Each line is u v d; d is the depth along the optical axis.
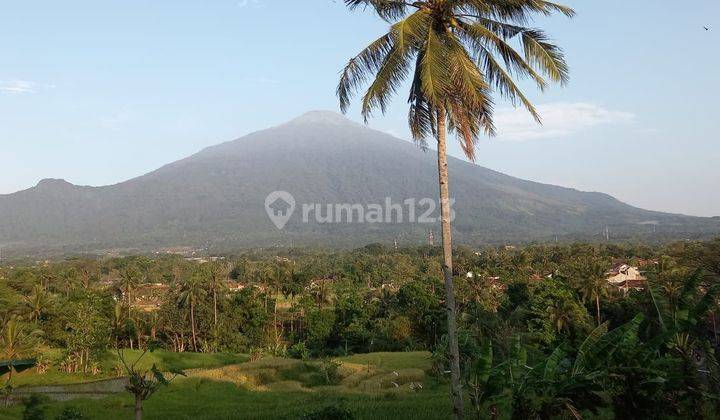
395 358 54.47
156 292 102.06
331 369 46.78
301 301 76.62
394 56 13.70
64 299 68.50
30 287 73.69
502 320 49.44
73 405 34.62
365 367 49.78
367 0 14.27
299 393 40.94
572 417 16.06
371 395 37.22
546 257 101.50
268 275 81.50
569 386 15.40
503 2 14.05
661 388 15.32
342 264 130.88
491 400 16.58
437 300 67.38
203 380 45.09
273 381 46.66
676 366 15.70
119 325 64.31
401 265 116.25
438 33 14.22
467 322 45.59
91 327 54.00
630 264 87.50
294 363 50.53
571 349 18.20
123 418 31.84
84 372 52.91
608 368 15.23
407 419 25.00
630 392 15.22
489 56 14.84
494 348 34.69
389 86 14.20
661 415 15.24
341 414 19.94
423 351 60.56
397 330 66.31
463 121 14.23
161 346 71.88
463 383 18.44
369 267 116.44
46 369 53.09
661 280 24.55
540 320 48.31
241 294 75.94
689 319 17.45
